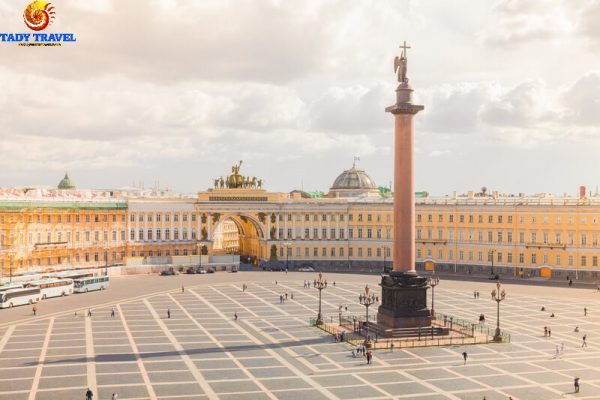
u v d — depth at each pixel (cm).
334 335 8356
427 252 16338
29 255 13788
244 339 8350
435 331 8488
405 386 6306
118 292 12500
